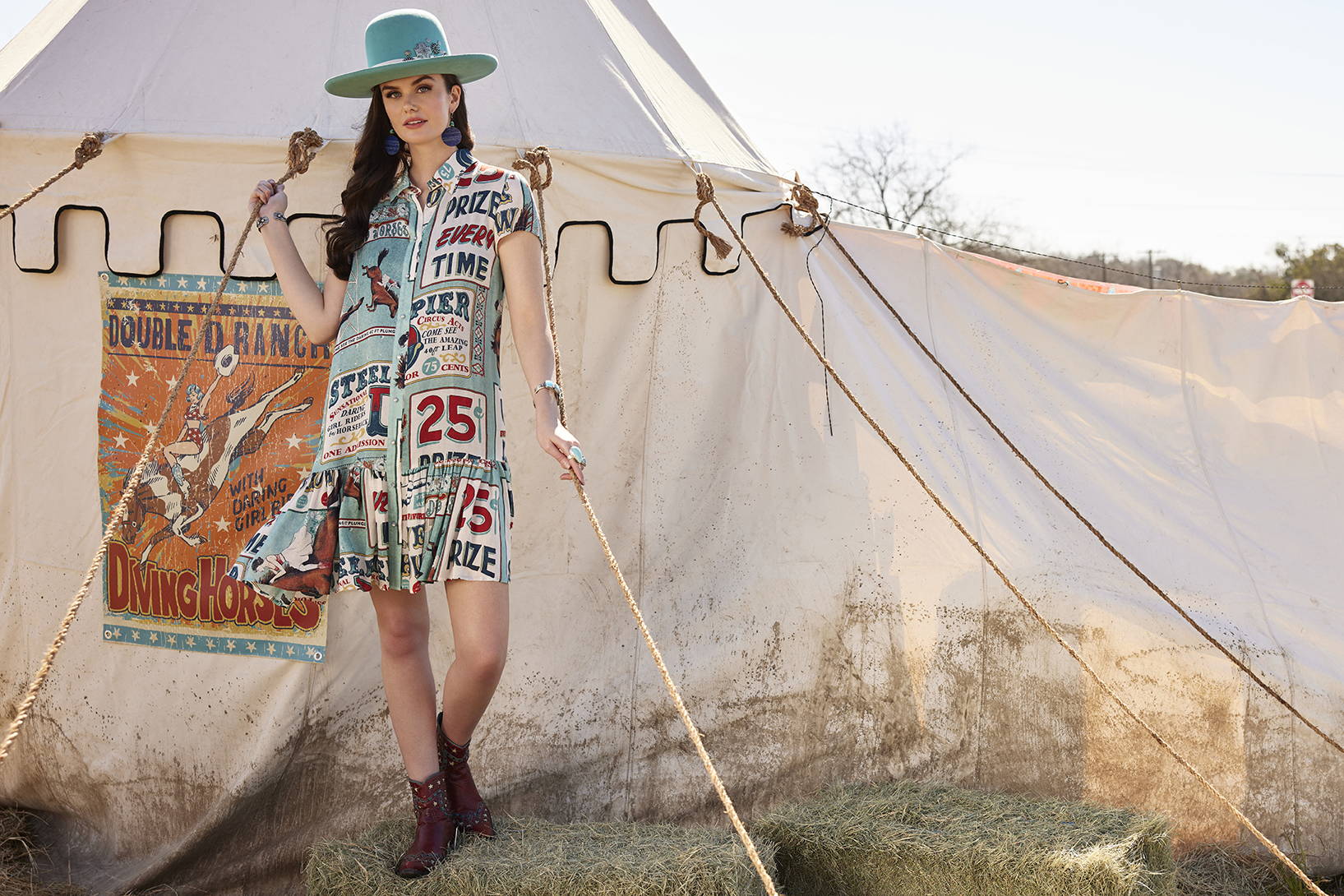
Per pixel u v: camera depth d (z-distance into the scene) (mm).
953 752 3748
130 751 3516
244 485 3445
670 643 3668
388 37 2762
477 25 3580
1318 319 4250
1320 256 30812
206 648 3482
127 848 3539
